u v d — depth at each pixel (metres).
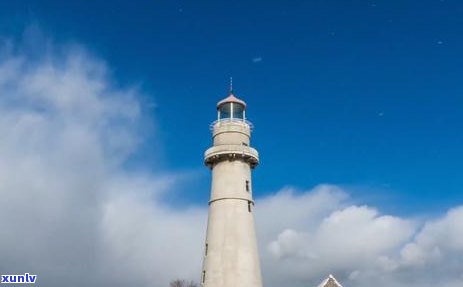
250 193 59.25
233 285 54.19
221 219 56.81
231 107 61.88
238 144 59.28
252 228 57.84
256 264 56.44
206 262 56.31
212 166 60.44
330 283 66.31
